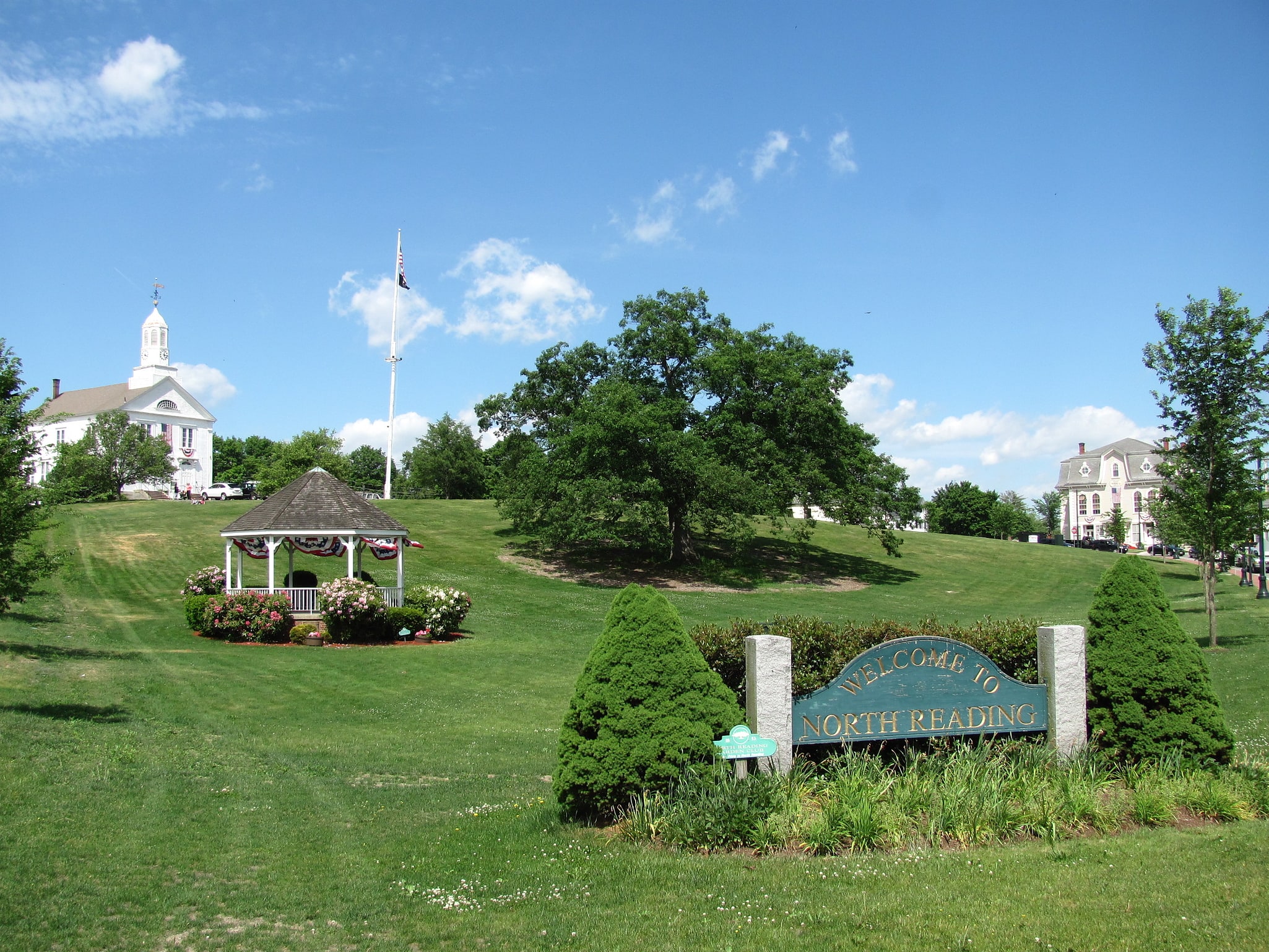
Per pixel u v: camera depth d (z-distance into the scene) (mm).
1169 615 9352
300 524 27594
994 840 7648
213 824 8547
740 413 46406
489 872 7172
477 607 33562
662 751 8008
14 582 14438
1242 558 43312
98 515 50344
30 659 18922
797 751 8945
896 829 7594
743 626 10070
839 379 48906
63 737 12023
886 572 49781
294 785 10453
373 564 40969
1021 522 101938
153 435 91625
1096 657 9430
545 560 45469
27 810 8516
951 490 98875
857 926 5828
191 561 38594
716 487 41219
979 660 9188
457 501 64750
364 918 6191
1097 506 101062
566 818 8648
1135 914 5918
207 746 12398
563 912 6219
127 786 9727
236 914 6242
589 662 8359
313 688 18375
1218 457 22125
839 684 8828
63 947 5598
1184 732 9023
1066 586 48125
